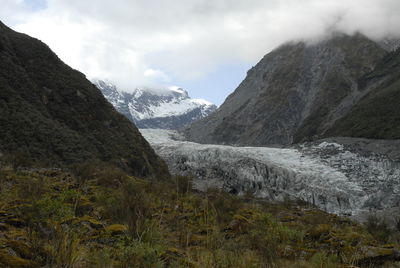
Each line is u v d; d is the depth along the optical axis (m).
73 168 19.05
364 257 7.21
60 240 5.00
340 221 17.09
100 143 45.47
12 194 9.69
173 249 6.29
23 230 5.96
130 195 8.55
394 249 7.75
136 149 51.97
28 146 33.69
